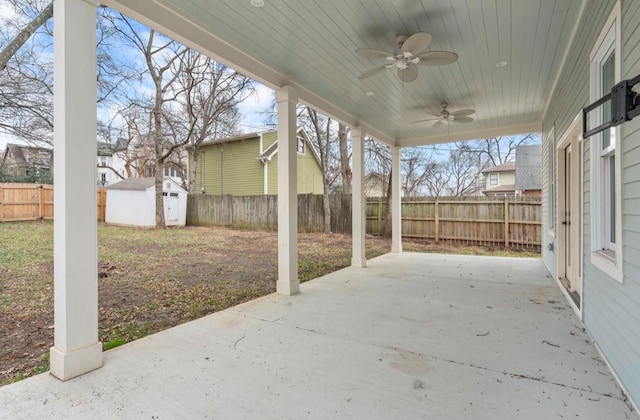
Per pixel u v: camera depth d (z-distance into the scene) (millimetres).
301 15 2842
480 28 3076
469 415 1724
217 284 4957
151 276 5402
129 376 2143
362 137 6078
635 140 1861
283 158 4184
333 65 3822
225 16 2852
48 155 16297
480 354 2457
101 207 14281
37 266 5617
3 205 11797
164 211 13594
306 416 1732
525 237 8641
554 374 2148
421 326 3051
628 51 1906
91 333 2229
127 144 17562
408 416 1723
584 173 2947
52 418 1711
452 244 9375
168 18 2730
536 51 3537
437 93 4762
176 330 2953
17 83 7684
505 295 4094
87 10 2209
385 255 7398
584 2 2674
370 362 2340
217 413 1756
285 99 4125
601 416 1707
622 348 2004
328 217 11328
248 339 2754
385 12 2816
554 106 4625
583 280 3000
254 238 10258
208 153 17047
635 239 1854
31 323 3311
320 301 3865
